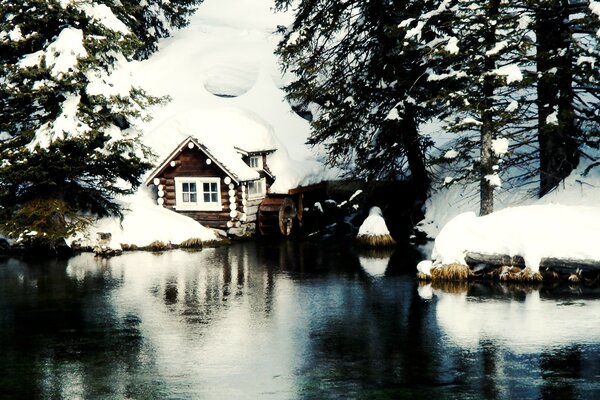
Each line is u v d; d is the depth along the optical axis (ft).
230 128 130.52
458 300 79.51
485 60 95.25
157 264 103.65
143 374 60.18
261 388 56.65
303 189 131.64
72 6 107.24
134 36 111.75
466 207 112.57
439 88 104.94
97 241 111.34
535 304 76.79
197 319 75.20
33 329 73.10
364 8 118.21
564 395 54.13
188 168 124.57
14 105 110.01
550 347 63.82
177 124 131.03
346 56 120.16
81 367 62.23
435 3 109.81
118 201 120.26
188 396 55.57
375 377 58.18
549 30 97.76
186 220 122.01
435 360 61.57
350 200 118.93
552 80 95.81
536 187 108.58
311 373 59.41
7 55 110.42
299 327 71.56
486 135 96.68
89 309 79.97
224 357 63.62
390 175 118.93
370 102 118.11
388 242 112.88
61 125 105.91
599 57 93.56
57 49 106.32
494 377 57.67
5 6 107.34
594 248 84.28
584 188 99.19
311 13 120.37
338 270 97.19
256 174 125.59
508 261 87.45
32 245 112.98
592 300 77.61
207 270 99.09
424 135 116.78
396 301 80.07
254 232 126.62
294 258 106.52
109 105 110.83
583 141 101.50
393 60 112.88
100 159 107.76
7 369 62.18
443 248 89.81
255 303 81.05
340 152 119.44
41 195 111.24
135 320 75.41
